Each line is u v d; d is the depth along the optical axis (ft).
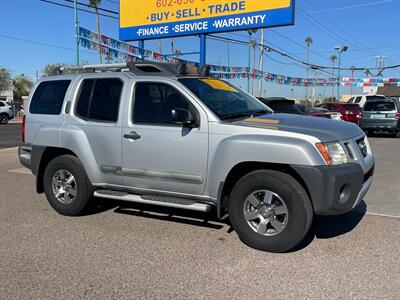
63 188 19.70
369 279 12.84
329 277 13.01
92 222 18.74
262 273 13.37
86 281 12.95
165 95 16.98
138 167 17.40
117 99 18.11
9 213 20.25
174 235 16.96
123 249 15.51
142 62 18.21
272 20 37.47
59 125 19.58
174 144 16.40
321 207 14.08
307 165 13.96
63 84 20.12
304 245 15.71
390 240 16.19
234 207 15.56
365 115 61.16
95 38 48.75
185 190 16.62
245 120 16.03
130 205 21.44
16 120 118.93
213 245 15.84
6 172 31.32
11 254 15.10
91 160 18.60
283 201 14.62
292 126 15.25
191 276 13.21
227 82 19.71
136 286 12.59
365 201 22.08
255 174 15.05
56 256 14.90
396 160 36.40
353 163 14.84
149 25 43.75
